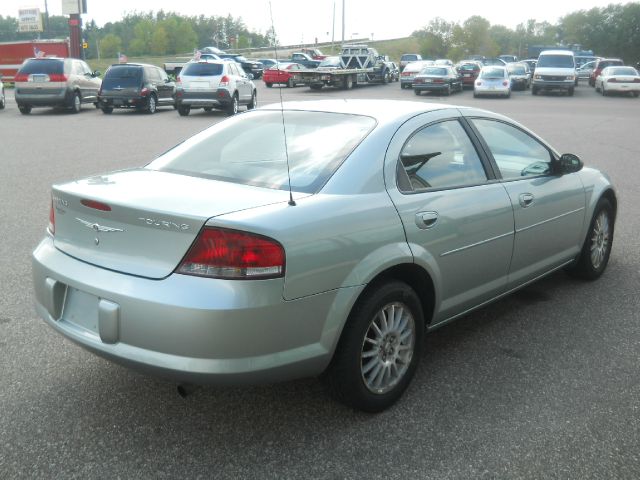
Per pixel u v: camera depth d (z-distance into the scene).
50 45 35.75
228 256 2.75
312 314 2.97
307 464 2.96
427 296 3.70
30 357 3.96
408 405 3.49
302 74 34.97
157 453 3.03
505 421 3.34
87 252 3.11
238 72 22.67
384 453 3.05
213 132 4.05
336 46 58.00
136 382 3.69
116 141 14.71
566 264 5.12
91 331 3.05
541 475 2.90
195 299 2.73
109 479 2.84
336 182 3.25
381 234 3.25
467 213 3.79
